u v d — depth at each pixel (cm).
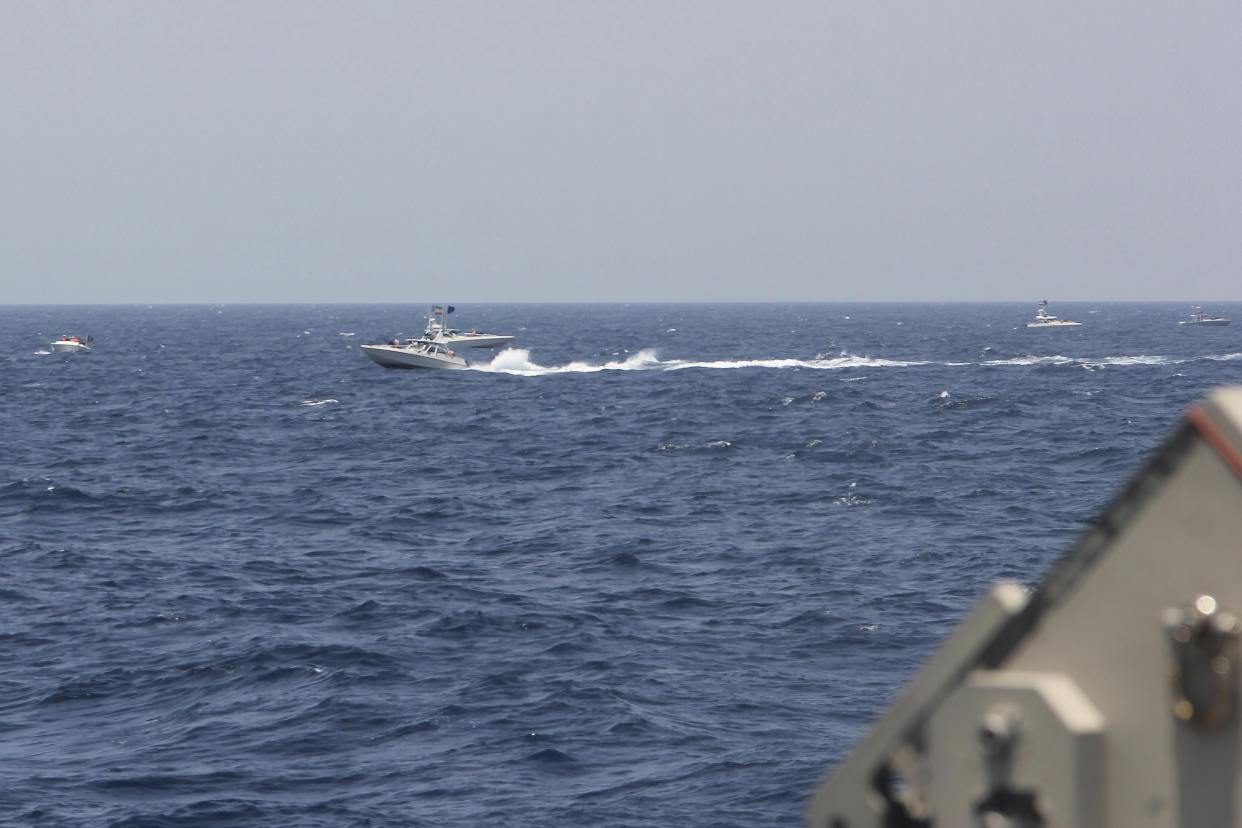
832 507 8194
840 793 689
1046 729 598
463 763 3594
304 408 16275
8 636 5081
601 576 6138
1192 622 562
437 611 5384
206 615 5406
